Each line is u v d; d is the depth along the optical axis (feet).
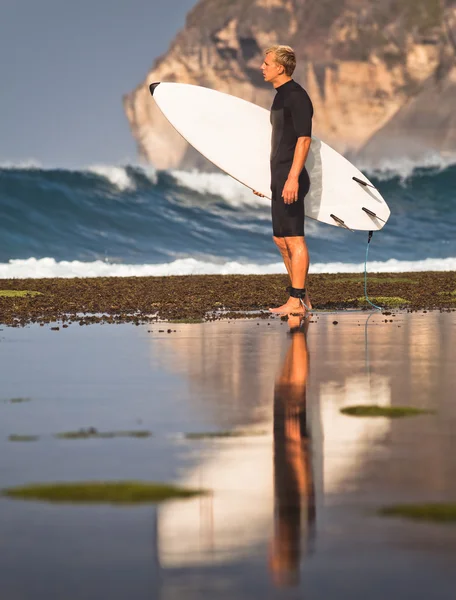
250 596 23.56
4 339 90.94
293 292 123.75
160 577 24.84
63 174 440.86
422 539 27.63
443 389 56.80
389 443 41.19
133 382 60.54
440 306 139.23
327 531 28.48
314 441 41.68
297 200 121.08
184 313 127.65
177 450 39.96
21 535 28.25
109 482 34.37
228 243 415.23
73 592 23.86
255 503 31.60
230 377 62.64
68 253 390.01
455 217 486.79
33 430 44.62
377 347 81.10
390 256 409.28
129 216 427.74
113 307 139.23
